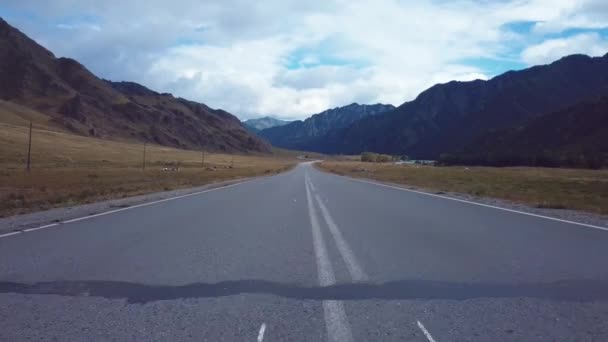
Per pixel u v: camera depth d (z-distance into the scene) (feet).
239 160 583.17
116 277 24.72
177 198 76.07
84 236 37.63
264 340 16.28
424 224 44.73
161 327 17.52
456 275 25.18
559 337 16.58
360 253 31.04
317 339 16.35
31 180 136.98
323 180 148.66
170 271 26.04
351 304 20.27
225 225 44.34
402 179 154.10
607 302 20.53
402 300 20.83
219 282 23.81
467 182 132.16
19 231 40.32
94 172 198.59
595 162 397.19
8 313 19.11
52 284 23.38
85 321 18.17
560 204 61.82
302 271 26.12
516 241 35.27
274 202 68.74
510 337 16.57
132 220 47.83
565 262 28.17
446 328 17.42
